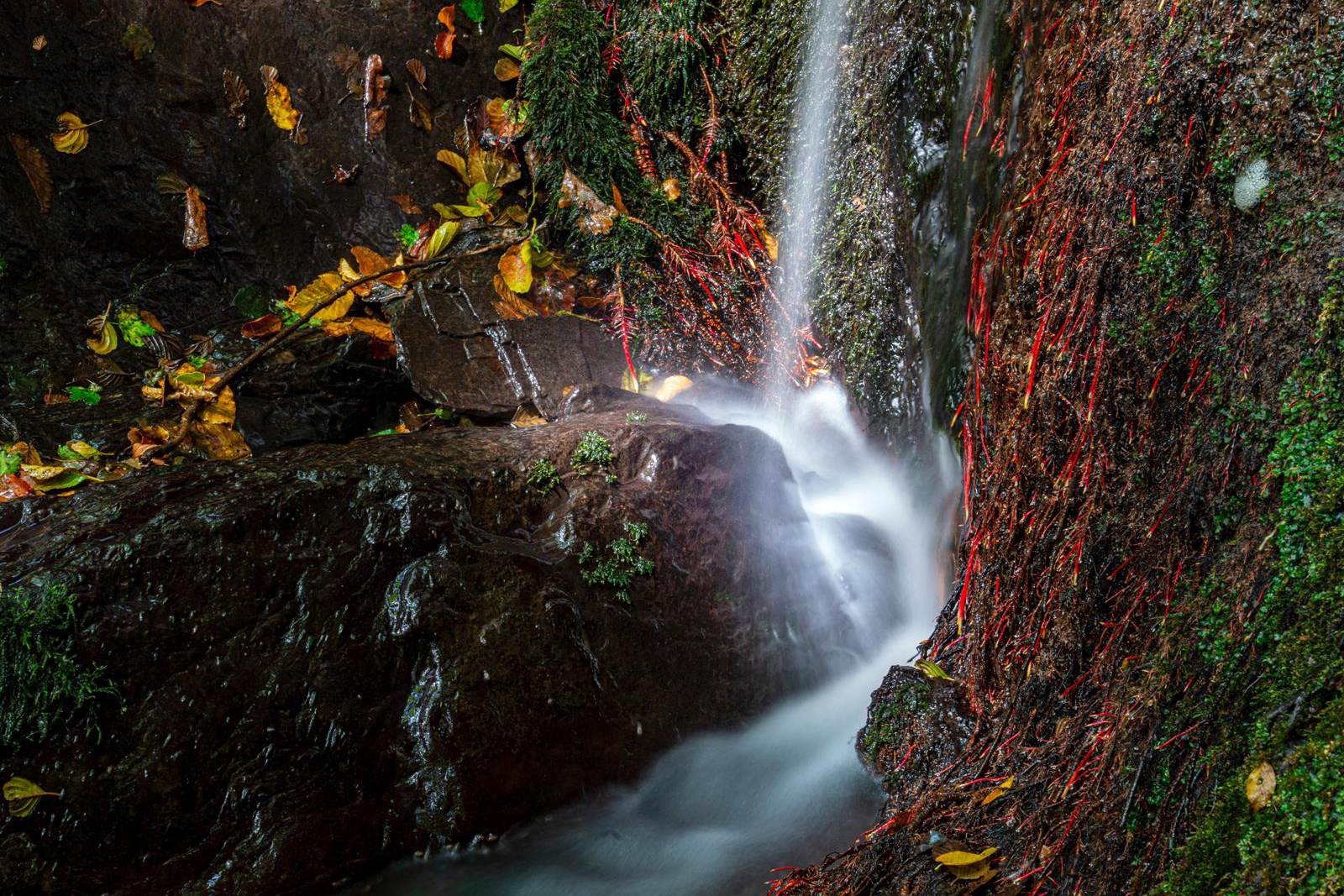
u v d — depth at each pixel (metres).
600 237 5.08
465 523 3.27
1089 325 2.76
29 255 4.34
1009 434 3.09
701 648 3.54
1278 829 1.89
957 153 3.91
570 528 3.45
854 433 4.58
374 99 5.21
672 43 5.11
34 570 2.74
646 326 4.96
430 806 2.97
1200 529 2.39
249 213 4.93
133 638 2.77
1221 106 2.43
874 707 3.33
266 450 4.05
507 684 3.10
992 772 2.79
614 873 3.05
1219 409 2.38
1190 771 2.14
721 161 5.16
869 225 4.48
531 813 3.10
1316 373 2.17
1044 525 2.90
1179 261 2.52
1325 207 2.22
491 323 4.66
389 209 5.27
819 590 3.95
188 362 4.45
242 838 2.78
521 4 5.61
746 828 3.25
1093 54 2.88
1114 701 2.48
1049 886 2.34
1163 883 2.06
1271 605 2.11
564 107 5.09
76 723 2.66
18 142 4.34
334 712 2.94
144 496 3.04
